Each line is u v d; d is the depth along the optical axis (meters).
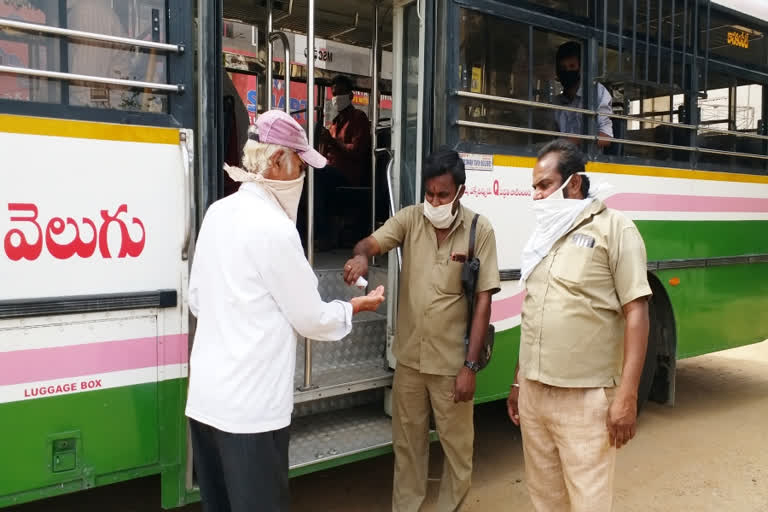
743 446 4.44
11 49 2.28
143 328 2.54
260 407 1.99
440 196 2.77
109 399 2.48
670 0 4.32
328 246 5.14
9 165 2.26
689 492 3.73
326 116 5.85
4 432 2.30
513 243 3.67
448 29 3.33
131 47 2.50
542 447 2.53
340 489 3.73
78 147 2.38
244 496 2.01
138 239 2.51
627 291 2.27
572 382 2.33
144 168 2.52
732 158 4.94
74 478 2.43
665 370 4.75
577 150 2.43
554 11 3.76
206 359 2.03
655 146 4.37
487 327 2.91
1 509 3.42
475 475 3.96
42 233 2.32
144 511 3.44
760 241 5.24
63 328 2.38
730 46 4.86
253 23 5.31
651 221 4.39
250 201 2.06
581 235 2.37
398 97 3.57
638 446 4.43
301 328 2.09
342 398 3.57
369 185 5.21
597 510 2.33
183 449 2.66
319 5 4.76
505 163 3.60
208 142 2.64
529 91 3.69
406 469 3.10
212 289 2.03
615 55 4.09
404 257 3.01
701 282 4.78
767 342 7.71
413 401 3.03
